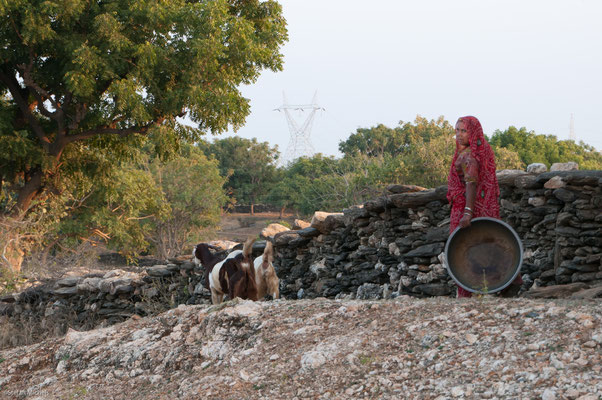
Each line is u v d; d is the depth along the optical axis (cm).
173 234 4669
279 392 418
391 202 911
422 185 4009
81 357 631
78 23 2089
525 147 6262
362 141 8912
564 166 749
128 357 586
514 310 442
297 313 566
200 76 2034
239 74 2272
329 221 1052
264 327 548
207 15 2000
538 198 747
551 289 557
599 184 679
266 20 2458
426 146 4228
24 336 1449
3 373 669
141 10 2008
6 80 2189
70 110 2270
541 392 325
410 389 371
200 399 443
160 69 2069
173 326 630
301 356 463
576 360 349
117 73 2075
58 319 1503
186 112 2173
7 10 1866
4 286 1708
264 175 8888
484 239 545
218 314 591
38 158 2123
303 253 1148
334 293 1040
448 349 407
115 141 2356
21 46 2025
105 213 3053
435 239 841
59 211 2652
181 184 4566
